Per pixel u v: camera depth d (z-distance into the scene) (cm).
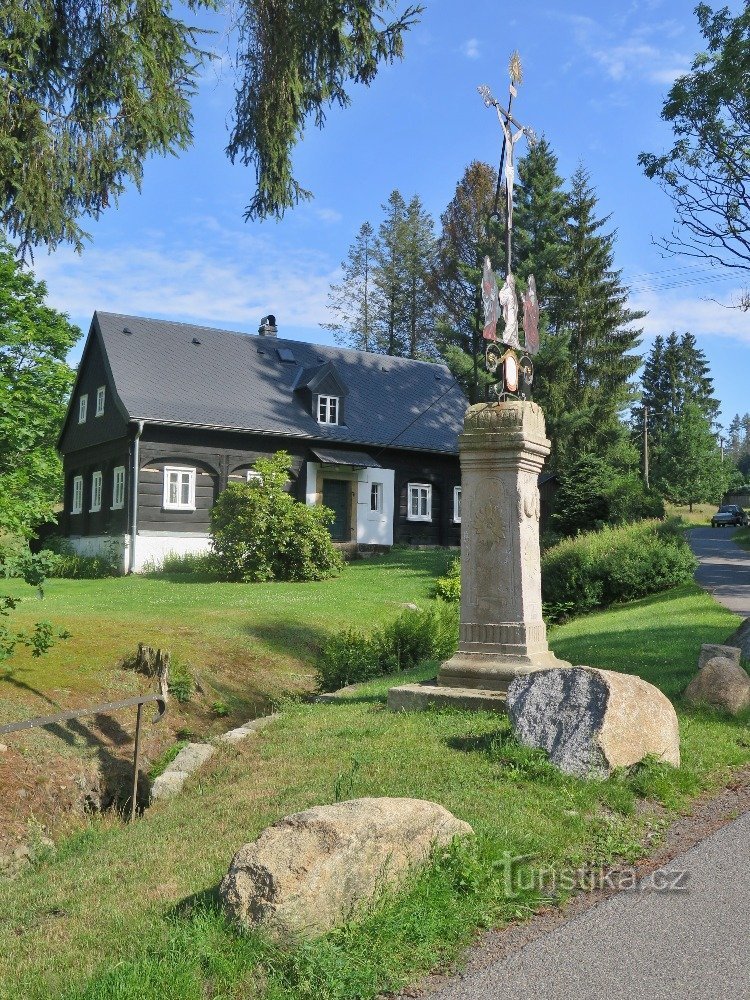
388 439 3609
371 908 431
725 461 8912
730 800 651
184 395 3238
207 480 3200
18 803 866
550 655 916
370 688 1159
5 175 973
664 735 675
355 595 2319
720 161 2791
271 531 2609
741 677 895
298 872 413
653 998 371
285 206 1194
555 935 431
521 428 892
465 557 916
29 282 1520
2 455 1176
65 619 1530
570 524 3109
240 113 1155
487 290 915
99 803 930
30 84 1038
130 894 518
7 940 483
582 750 645
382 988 382
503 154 971
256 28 1112
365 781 651
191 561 2933
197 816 686
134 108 1038
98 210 1090
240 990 374
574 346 4969
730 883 493
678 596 1967
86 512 3466
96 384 3391
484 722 800
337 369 3853
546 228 4444
